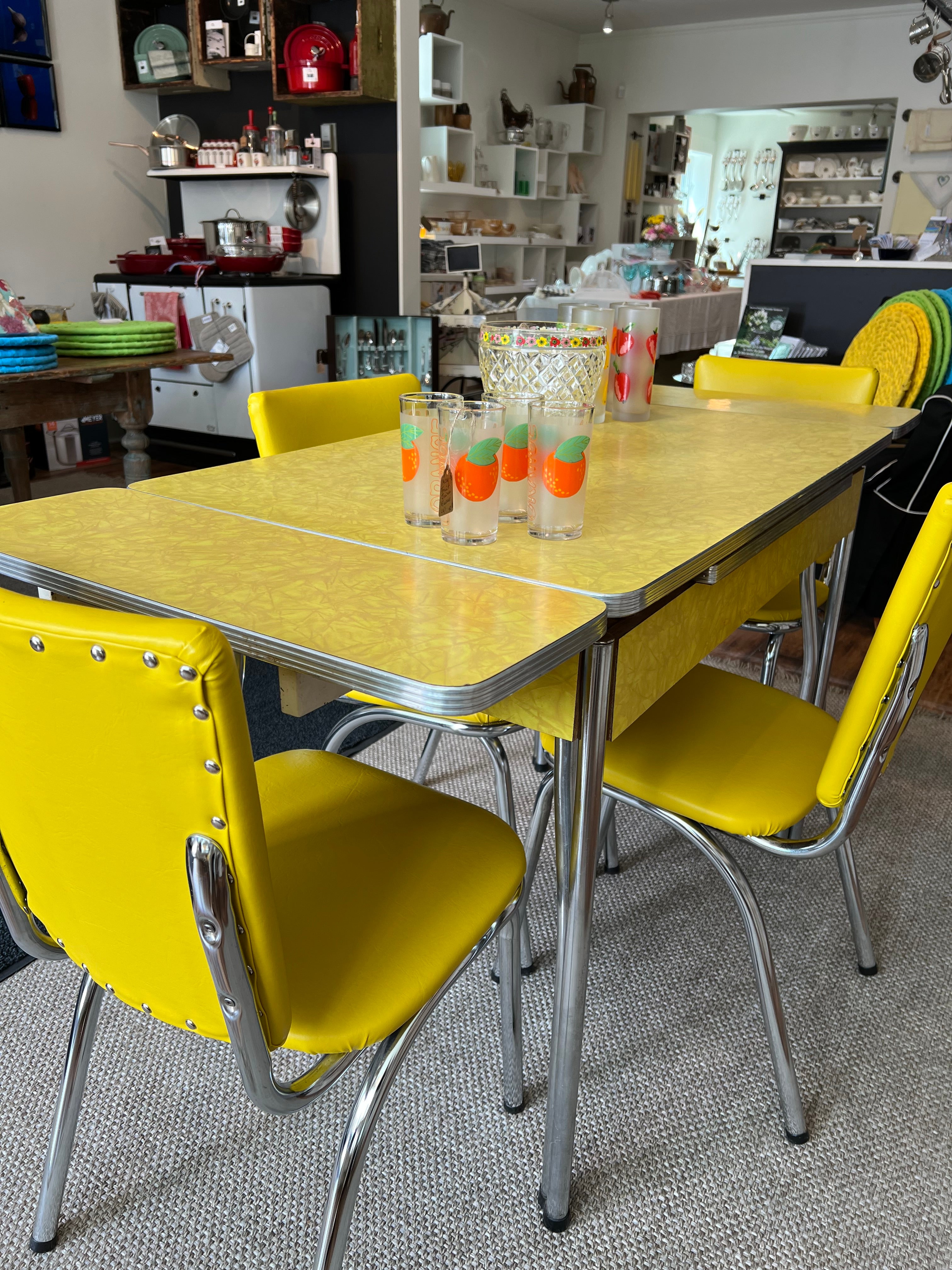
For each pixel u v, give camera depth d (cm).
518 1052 121
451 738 220
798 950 155
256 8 443
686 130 995
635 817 194
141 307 430
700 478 124
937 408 265
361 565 89
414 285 456
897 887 171
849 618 301
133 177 512
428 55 616
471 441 91
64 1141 101
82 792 65
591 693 83
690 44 841
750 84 825
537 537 98
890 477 278
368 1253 105
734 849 183
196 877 63
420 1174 115
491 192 714
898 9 749
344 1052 81
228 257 408
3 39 438
